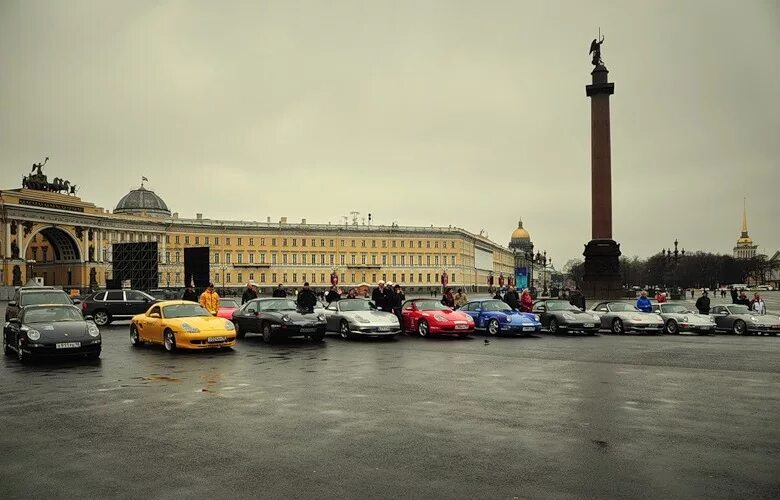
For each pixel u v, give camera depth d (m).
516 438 9.73
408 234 164.62
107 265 127.62
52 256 129.50
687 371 16.94
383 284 30.23
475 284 190.75
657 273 179.12
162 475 8.01
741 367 17.81
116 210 149.38
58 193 118.50
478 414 11.45
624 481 7.70
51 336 18.92
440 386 14.49
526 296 35.44
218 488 7.50
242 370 17.34
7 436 10.02
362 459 8.64
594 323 30.67
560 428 10.36
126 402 12.75
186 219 146.62
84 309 37.75
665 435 9.88
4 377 16.25
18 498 7.23
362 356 20.70
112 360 19.83
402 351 22.30
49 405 12.50
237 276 146.50
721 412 11.57
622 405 12.23
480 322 30.31
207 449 9.16
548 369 17.39
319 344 25.09
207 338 21.86
